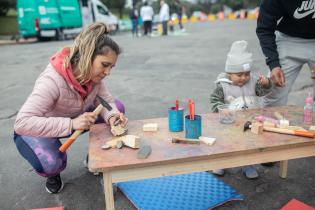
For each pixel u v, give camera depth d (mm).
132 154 1682
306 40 2789
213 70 6457
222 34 13789
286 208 1901
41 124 1971
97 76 2041
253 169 2613
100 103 2330
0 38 17156
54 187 2428
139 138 1763
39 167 2246
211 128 2027
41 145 2230
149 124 2076
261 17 2797
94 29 1998
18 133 2082
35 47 12180
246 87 2809
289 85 2943
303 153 1827
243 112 2361
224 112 2145
